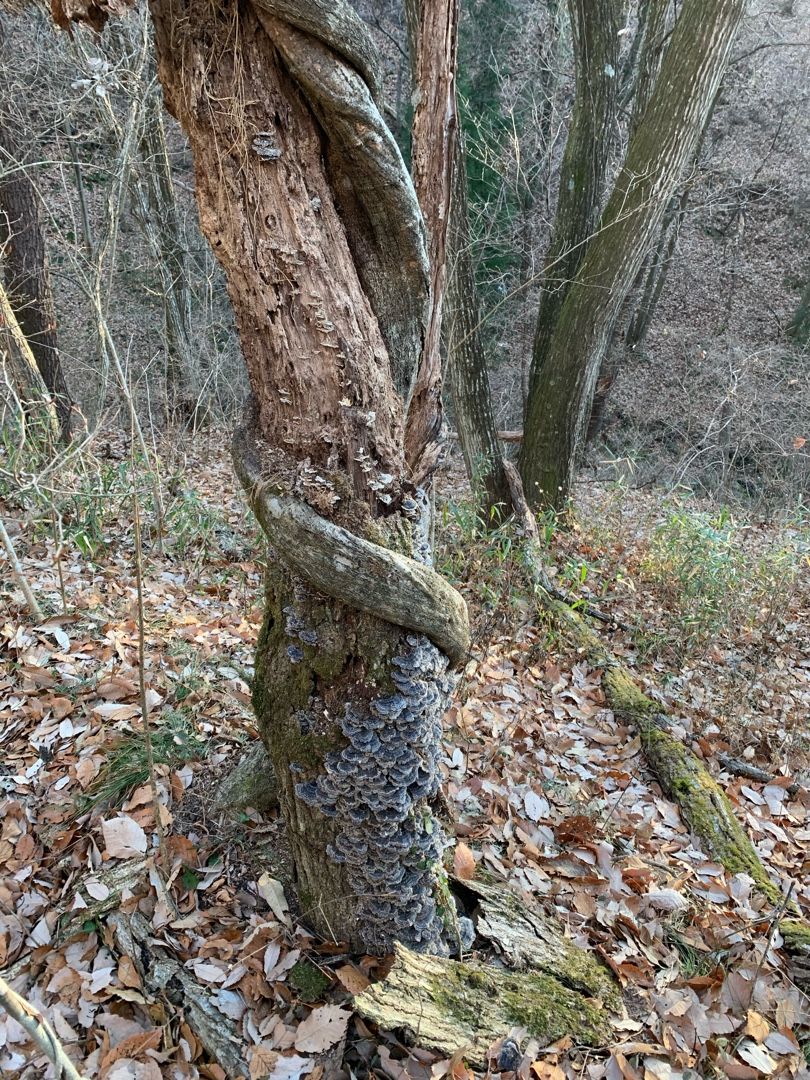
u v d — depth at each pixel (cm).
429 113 215
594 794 325
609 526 640
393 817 184
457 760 311
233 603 404
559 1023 196
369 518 172
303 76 143
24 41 598
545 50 745
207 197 158
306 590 178
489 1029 185
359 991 193
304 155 154
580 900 252
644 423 1138
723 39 504
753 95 1452
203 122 149
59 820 235
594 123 629
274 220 154
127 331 718
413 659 179
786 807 350
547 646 426
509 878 254
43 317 662
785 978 243
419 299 180
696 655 466
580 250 658
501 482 596
